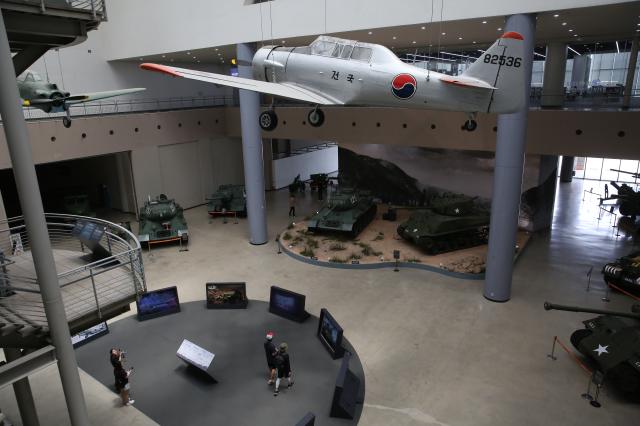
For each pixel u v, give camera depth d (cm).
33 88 1339
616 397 1107
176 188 2767
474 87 1071
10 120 651
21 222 2511
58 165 3105
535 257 2005
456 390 1135
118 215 2786
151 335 1380
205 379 1169
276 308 1490
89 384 1161
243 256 2058
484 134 2134
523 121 1425
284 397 1098
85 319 826
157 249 2169
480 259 1923
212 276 1841
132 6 2302
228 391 1125
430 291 1680
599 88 2811
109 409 1070
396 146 2728
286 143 3712
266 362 1239
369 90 1202
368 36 1781
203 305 1566
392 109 2353
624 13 1348
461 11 1384
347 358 1138
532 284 1734
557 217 2603
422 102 1154
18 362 708
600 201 2709
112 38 2497
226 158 3058
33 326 765
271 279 1797
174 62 2902
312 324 1432
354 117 2478
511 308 1548
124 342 1345
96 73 2588
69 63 2461
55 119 2123
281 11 1745
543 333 1388
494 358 1264
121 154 2700
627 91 2123
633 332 1137
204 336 1371
